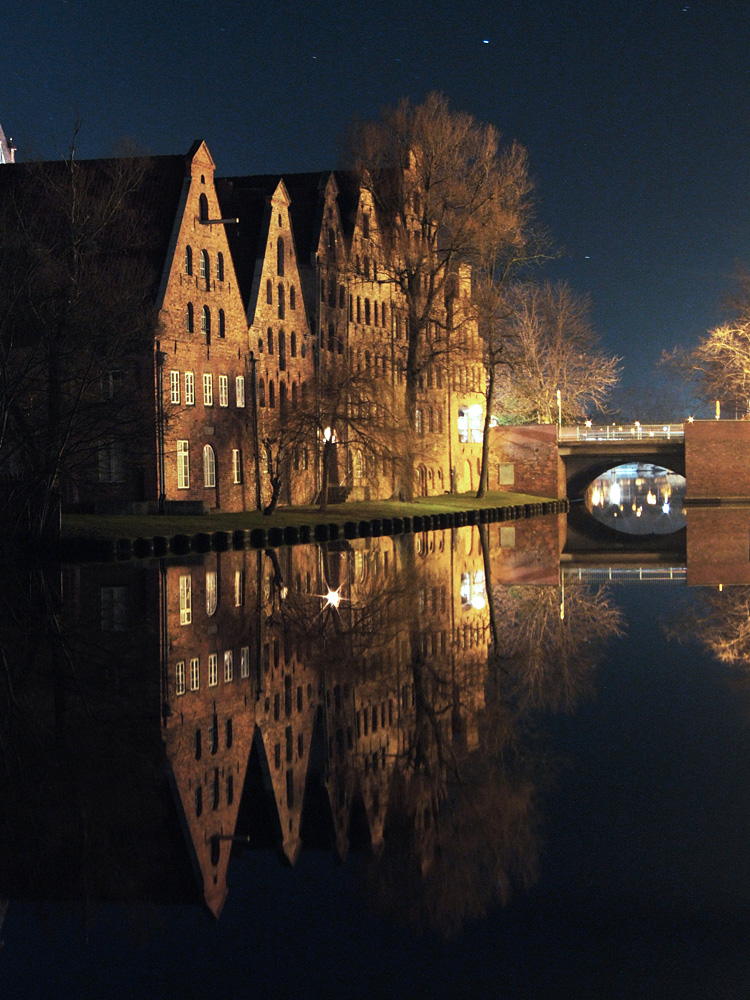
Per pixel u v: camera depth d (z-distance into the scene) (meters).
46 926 11.17
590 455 103.81
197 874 12.35
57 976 10.17
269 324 68.81
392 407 65.62
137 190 60.84
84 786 15.38
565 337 110.75
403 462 67.56
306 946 10.71
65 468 46.91
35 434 47.44
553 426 101.12
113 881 12.23
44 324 45.56
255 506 66.31
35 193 58.47
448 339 73.44
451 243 72.31
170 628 28.19
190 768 16.17
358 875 12.32
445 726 18.52
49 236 53.75
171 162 61.78
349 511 66.12
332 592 35.66
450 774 15.82
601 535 68.94
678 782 15.41
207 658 24.39
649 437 102.75
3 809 14.43
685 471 101.50
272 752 16.98
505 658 24.72
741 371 106.38
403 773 15.92
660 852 12.86
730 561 50.09
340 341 79.56
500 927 11.04
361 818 14.06
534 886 11.97
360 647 25.98
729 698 20.61
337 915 11.38
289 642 26.55
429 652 25.44
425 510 72.62
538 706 20.00
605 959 10.36
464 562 47.81
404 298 81.25
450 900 11.66
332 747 17.27
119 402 52.06
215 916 11.35
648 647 26.25
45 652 24.97
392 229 72.44
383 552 51.12
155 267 58.50
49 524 46.25
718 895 11.65
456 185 71.75
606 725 18.58
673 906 11.42
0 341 45.00
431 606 33.22
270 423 65.88
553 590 38.00
